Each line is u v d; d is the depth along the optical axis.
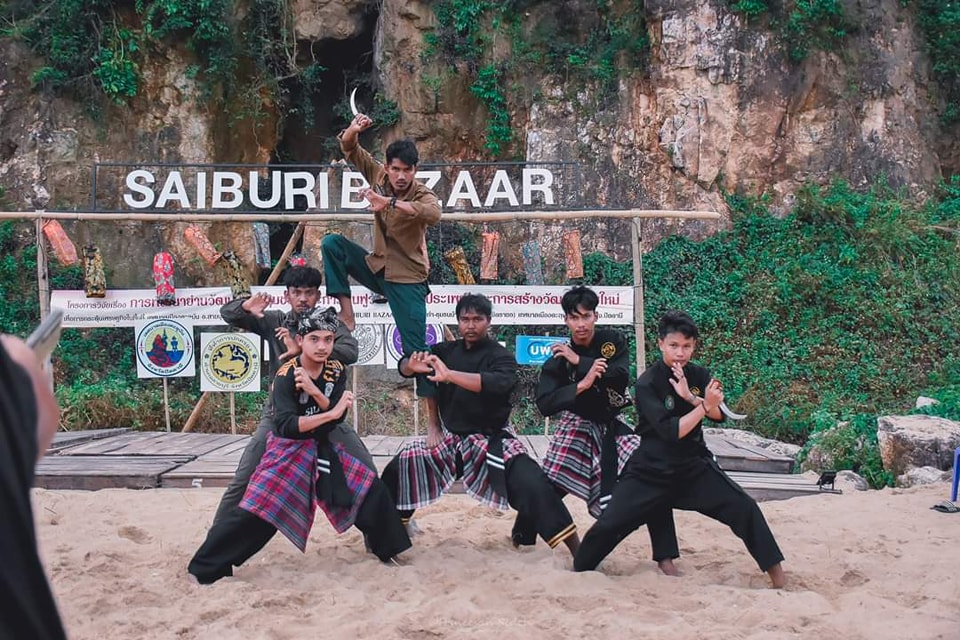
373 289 6.84
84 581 5.60
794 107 17.80
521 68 18.67
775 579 5.64
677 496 5.79
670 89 17.91
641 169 18.00
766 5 17.78
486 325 6.28
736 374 15.79
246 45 18.69
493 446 6.14
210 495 8.33
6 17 17.92
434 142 19.12
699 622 4.96
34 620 1.52
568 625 4.85
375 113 19.25
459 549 6.44
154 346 11.97
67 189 17.47
